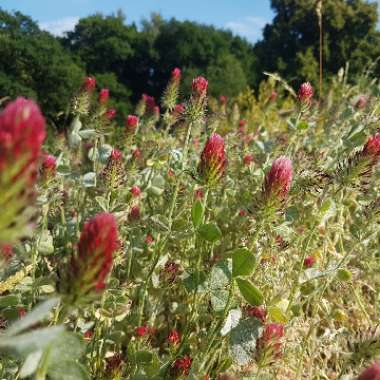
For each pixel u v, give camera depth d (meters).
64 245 0.47
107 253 0.18
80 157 0.64
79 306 0.18
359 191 0.40
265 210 0.30
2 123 0.12
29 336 0.13
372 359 0.32
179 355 0.37
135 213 0.44
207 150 0.33
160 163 0.60
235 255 0.28
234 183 0.61
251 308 0.34
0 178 0.12
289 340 0.40
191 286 0.34
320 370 0.41
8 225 0.13
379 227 0.42
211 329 0.34
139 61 5.11
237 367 0.37
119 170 0.42
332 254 0.54
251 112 1.38
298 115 0.57
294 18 4.19
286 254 0.51
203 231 0.33
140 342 0.39
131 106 4.22
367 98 0.73
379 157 0.39
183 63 5.07
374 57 3.72
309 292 0.46
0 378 0.27
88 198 0.58
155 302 0.44
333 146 0.62
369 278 0.49
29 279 0.35
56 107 3.12
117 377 0.34
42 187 0.37
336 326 0.50
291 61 4.00
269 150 0.62
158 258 0.41
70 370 0.18
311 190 0.45
